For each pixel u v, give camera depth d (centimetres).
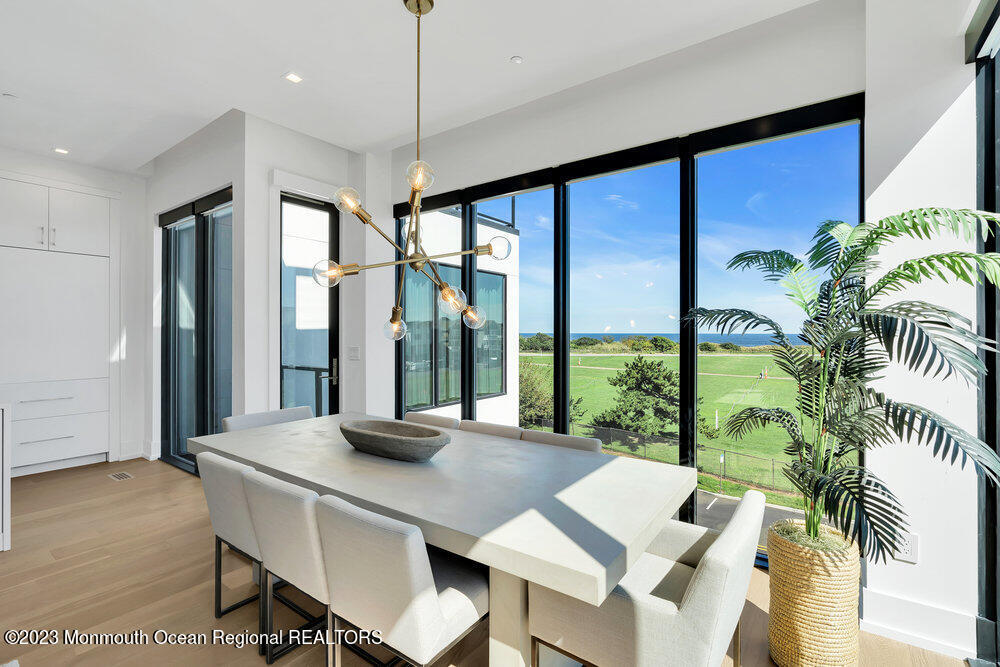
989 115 181
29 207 389
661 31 229
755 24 241
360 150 387
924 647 187
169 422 453
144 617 206
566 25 224
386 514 146
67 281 410
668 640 122
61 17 216
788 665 174
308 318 387
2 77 269
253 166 344
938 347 140
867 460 196
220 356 388
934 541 188
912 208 190
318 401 394
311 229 389
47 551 266
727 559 117
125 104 302
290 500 149
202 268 404
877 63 196
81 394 419
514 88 283
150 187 454
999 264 136
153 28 225
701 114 257
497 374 354
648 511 143
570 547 119
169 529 295
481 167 349
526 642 145
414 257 197
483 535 126
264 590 178
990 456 138
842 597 167
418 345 407
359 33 230
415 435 222
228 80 274
